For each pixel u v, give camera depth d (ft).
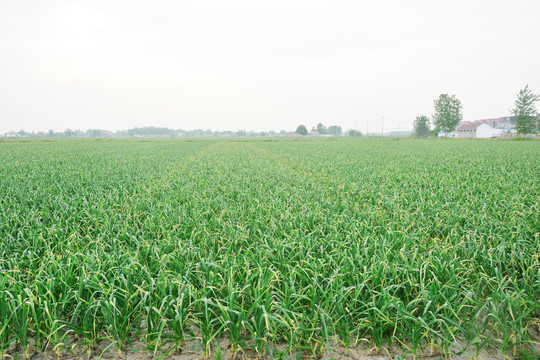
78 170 44.55
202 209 21.80
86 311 9.40
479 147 108.06
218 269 11.85
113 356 9.26
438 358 9.17
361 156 70.23
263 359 9.18
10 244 14.34
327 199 24.56
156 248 13.69
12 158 67.62
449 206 22.44
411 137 376.48
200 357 9.23
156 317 9.81
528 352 9.08
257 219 18.56
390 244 14.57
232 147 127.75
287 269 12.32
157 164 54.75
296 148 114.11
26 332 9.05
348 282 11.05
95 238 15.83
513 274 11.90
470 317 10.22
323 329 9.27
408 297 10.65
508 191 26.86
